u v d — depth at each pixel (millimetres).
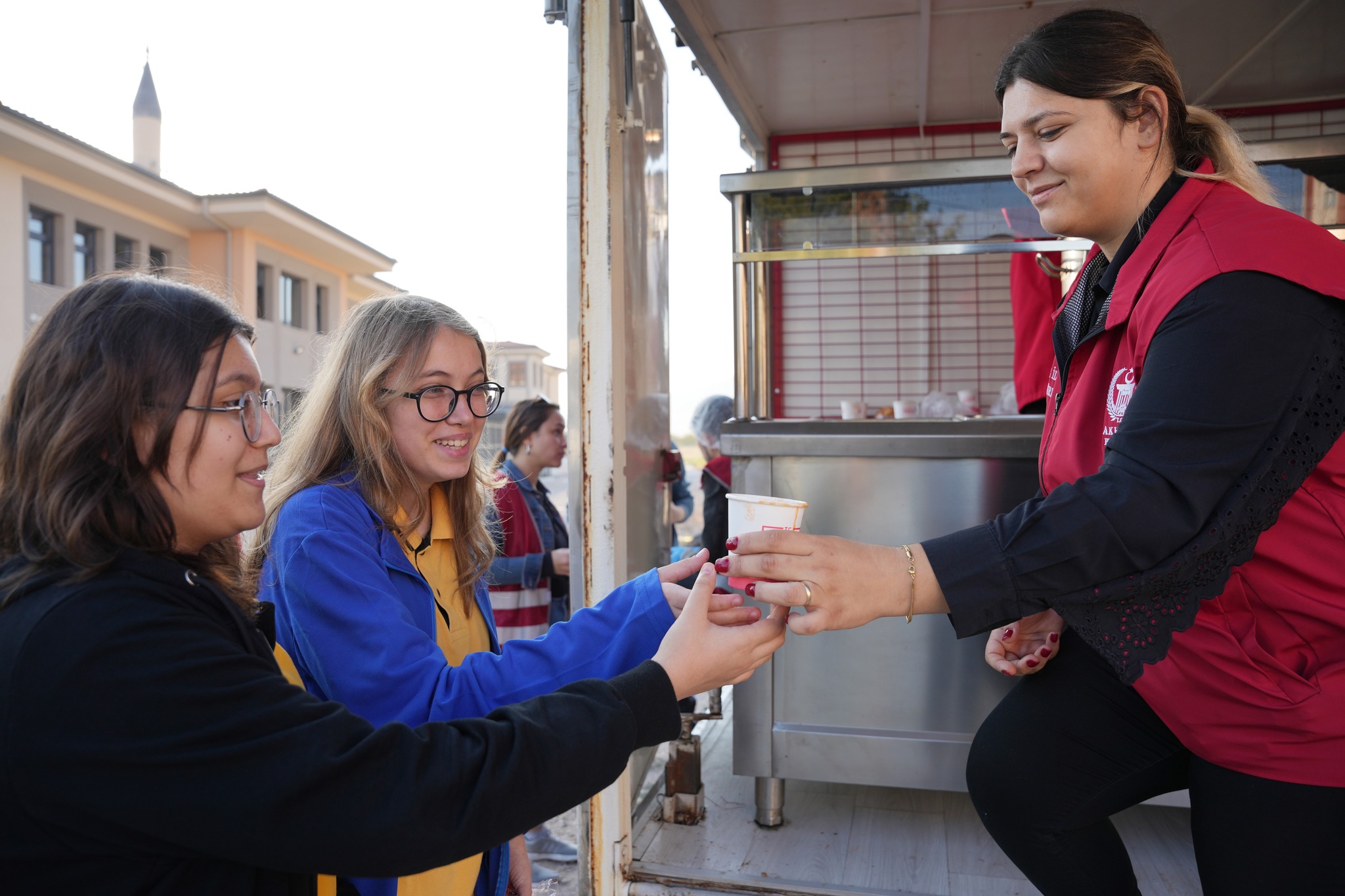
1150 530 921
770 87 3572
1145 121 1138
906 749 2113
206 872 766
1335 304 966
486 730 797
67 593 707
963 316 3932
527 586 3139
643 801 2436
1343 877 1043
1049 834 1374
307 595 1104
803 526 2129
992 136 3982
